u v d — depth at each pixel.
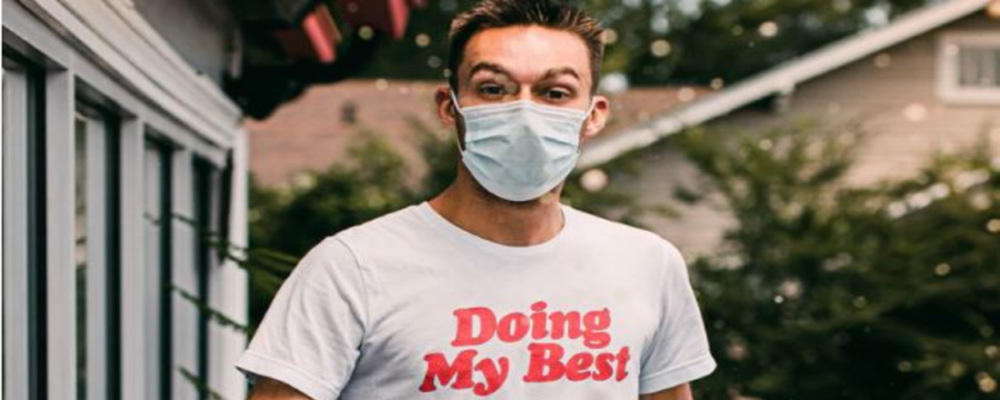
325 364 2.10
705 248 12.55
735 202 10.95
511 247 2.17
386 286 2.12
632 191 12.98
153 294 4.03
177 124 4.07
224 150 4.91
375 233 2.16
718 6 19.44
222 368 4.80
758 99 13.21
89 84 2.99
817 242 10.47
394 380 2.13
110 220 3.53
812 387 10.02
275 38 5.07
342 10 4.76
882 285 10.32
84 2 2.76
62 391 2.81
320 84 5.09
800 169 11.00
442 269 2.14
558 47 2.16
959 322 10.34
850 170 11.61
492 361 2.12
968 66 13.80
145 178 4.00
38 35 2.57
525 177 2.13
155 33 3.45
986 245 10.24
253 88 4.92
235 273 4.91
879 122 13.71
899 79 13.76
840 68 13.66
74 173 2.89
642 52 13.68
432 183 11.01
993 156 11.62
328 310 2.11
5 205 2.67
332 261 2.13
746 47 19.88
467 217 2.17
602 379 2.18
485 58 2.15
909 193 11.00
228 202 4.90
